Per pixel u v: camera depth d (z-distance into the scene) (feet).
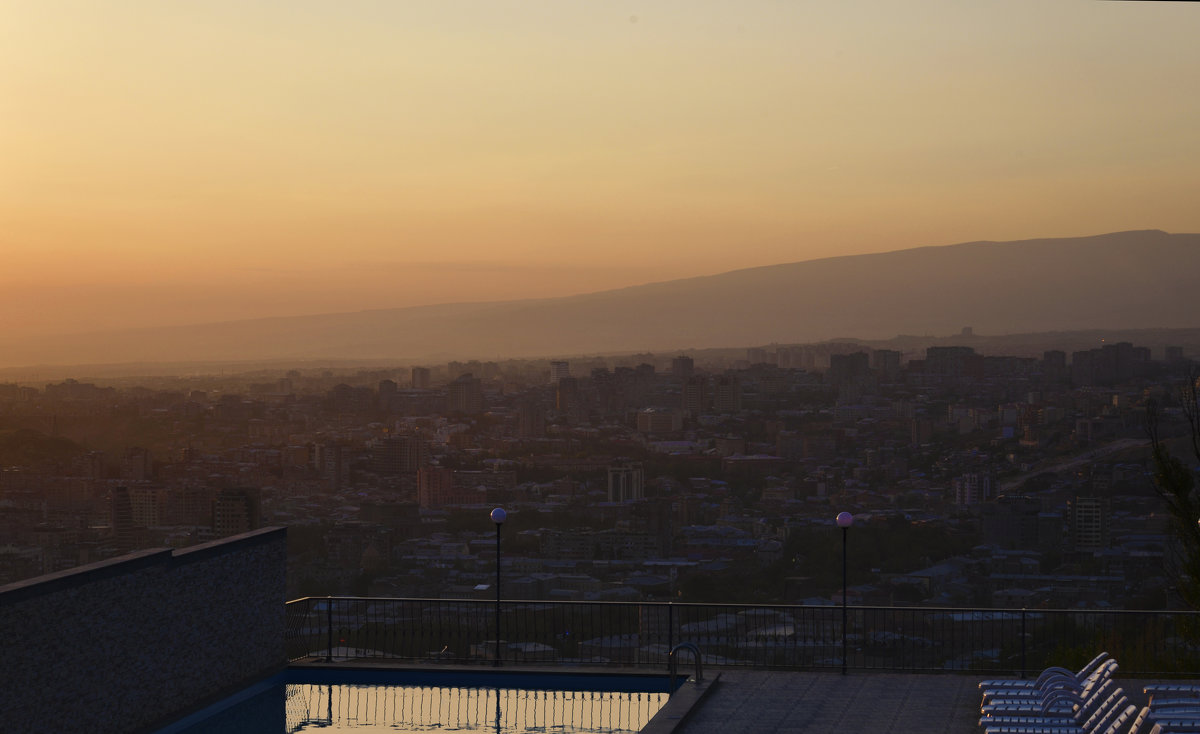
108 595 31.32
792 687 35.78
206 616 36.24
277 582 40.83
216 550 36.88
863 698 34.17
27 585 28.09
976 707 32.86
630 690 38.75
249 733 33.58
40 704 28.40
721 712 32.60
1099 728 28.27
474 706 36.78
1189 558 49.52
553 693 38.65
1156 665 40.19
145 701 32.91
